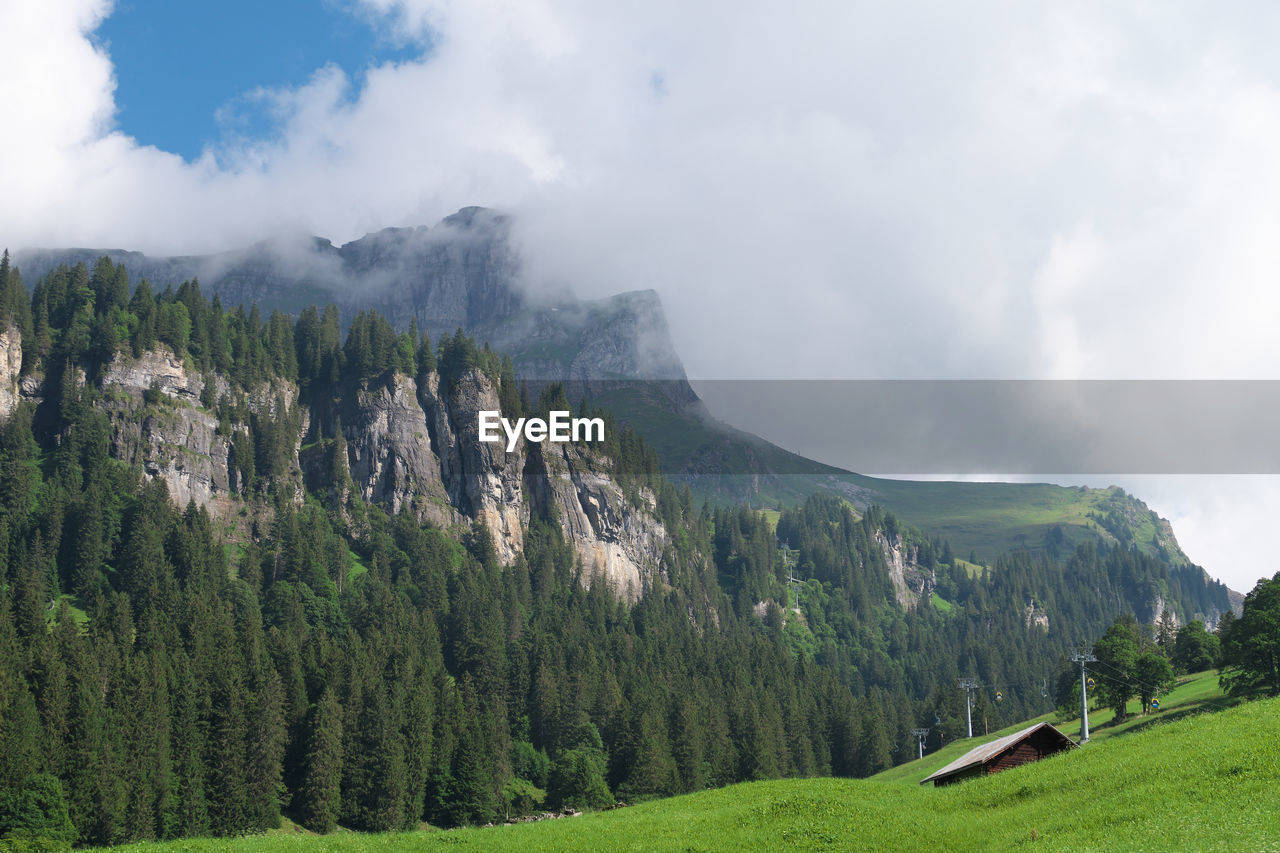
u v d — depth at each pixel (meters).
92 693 165.75
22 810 142.25
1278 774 72.81
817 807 89.62
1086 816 74.62
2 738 147.12
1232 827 65.00
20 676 163.00
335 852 85.31
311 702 199.50
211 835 160.12
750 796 103.19
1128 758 85.88
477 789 189.88
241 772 168.00
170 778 161.12
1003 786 89.44
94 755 153.12
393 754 184.38
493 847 85.75
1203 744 84.12
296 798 177.00
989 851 73.19
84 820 147.88
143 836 150.62
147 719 164.62
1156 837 66.44
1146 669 181.25
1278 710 91.94
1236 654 156.75
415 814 184.75
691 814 94.56
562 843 85.62
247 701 181.12
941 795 92.88
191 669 190.25
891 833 81.38
